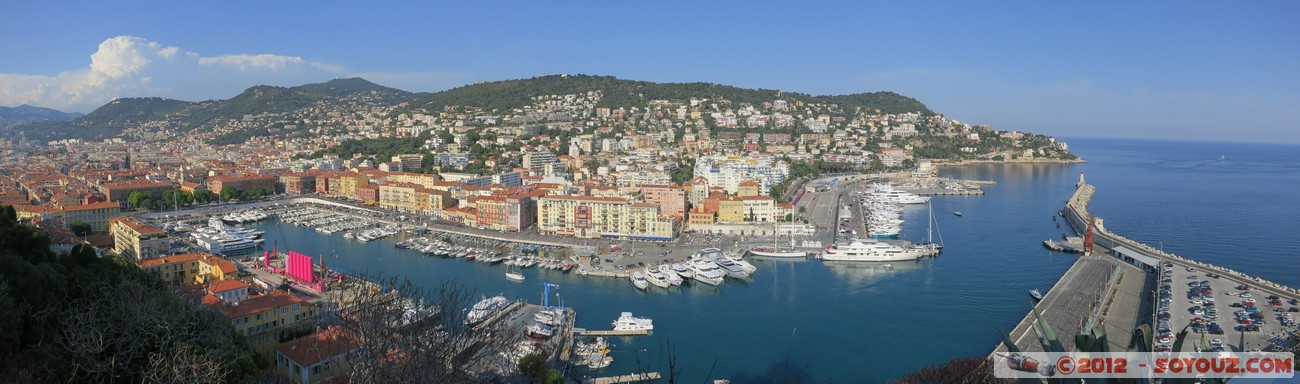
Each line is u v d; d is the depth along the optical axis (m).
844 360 180.00
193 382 91.81
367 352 67.81
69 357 99.50
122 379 97.38
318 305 175.88
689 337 197.25
